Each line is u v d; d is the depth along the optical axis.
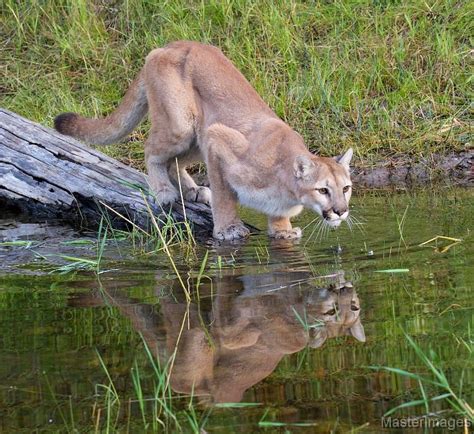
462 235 11.18
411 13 17.55
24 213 13.29
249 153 11.76
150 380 7.15
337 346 7.66
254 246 11.51
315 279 9.67
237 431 6.27
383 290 9.10
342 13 17.64
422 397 6.67
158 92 12.32
